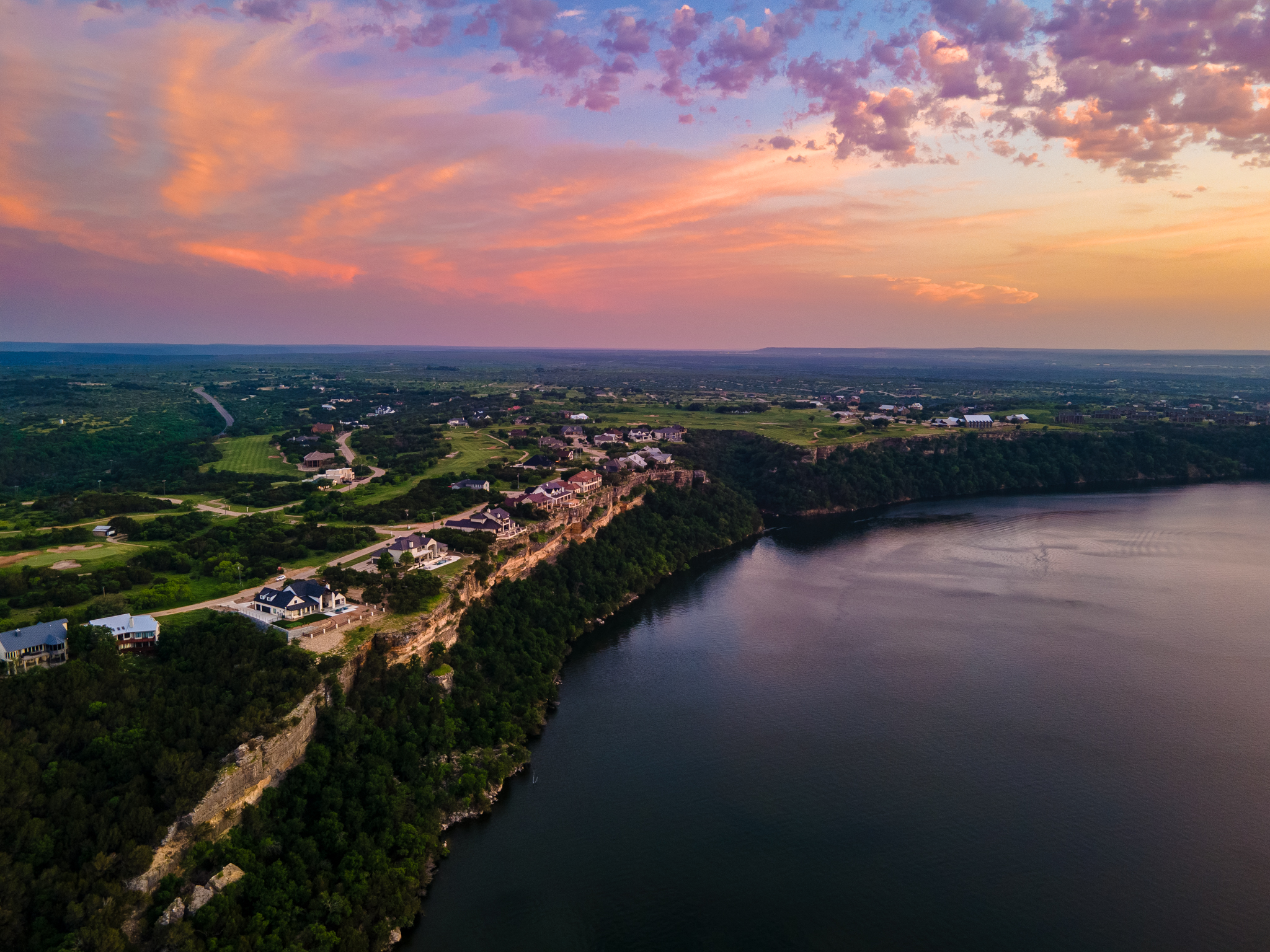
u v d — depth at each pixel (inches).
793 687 5167.3
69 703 3186.5
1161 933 3088.1
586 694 5088.6
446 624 4815.5
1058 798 3934.5
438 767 3909.9
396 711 4037.9
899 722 4685.0
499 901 3280.0
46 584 4431.6
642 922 3164.4
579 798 3973.9
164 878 2805.1
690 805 3912.4
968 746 4414.4
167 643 3806.6
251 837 3107.8
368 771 3627.0
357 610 4510.3
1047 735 4510.3
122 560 5039.4
